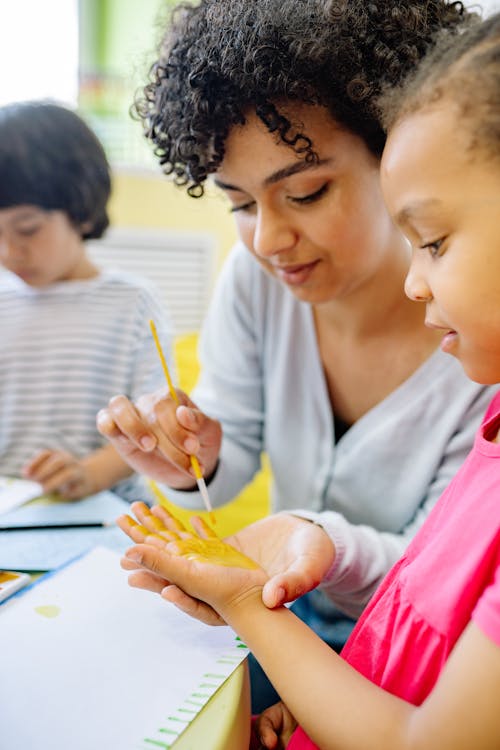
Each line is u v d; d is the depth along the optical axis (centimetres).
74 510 83
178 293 338
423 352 86
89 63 311
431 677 50
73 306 122
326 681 48
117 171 309
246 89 61
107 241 312
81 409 120
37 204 111
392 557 74
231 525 175
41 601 60
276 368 95
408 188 46
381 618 55
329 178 66
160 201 324
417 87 47
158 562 54
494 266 43
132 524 62
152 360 124
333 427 94
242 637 53
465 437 82
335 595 79
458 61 45
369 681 49
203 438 82
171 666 52
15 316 123
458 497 53
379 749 44
